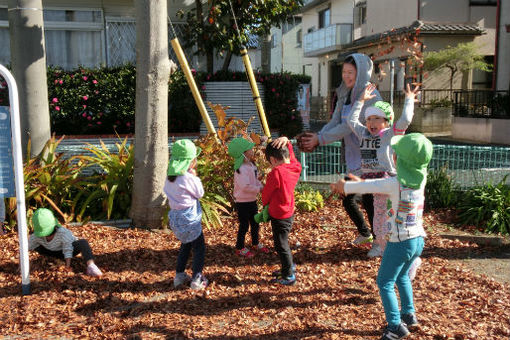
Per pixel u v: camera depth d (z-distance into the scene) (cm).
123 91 1010
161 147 568
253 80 678
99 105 1005
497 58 1645
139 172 567
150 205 570
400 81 1978
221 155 637
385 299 320
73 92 987
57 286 411
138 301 387
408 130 1883
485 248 543
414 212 319
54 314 363
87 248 436
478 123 1590
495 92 1616
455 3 1933
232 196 640
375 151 444
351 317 358
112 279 426
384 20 2184
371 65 484
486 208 620
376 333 333
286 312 366
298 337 328
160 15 550
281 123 1146
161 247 512
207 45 1112
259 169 626
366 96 468
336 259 489
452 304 380
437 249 533
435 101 1862
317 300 388
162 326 342
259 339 325
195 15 1179
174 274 442
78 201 623
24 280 391
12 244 501
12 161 382
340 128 491
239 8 1109
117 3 1143
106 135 1005
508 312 364
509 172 811
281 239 413
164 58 557
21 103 625
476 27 1894
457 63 1858
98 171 746
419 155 309
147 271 447
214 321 352
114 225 581
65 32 1120
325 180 817
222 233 569
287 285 418
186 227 398
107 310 370
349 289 411
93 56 1145
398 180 318
